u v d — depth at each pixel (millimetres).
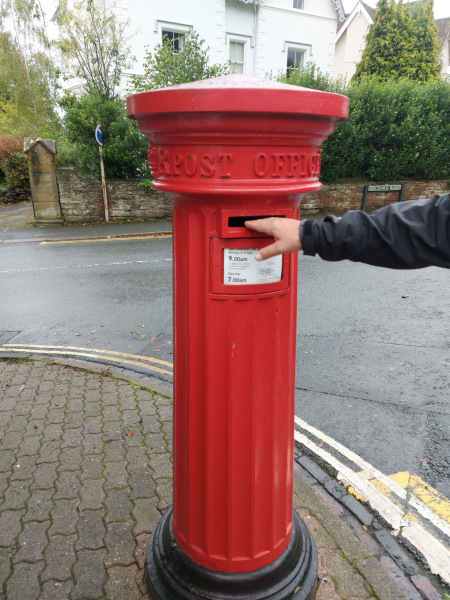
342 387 4094
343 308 6191
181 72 13031
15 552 2301
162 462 2979
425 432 3428
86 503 2623
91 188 13047
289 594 1897
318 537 2398
